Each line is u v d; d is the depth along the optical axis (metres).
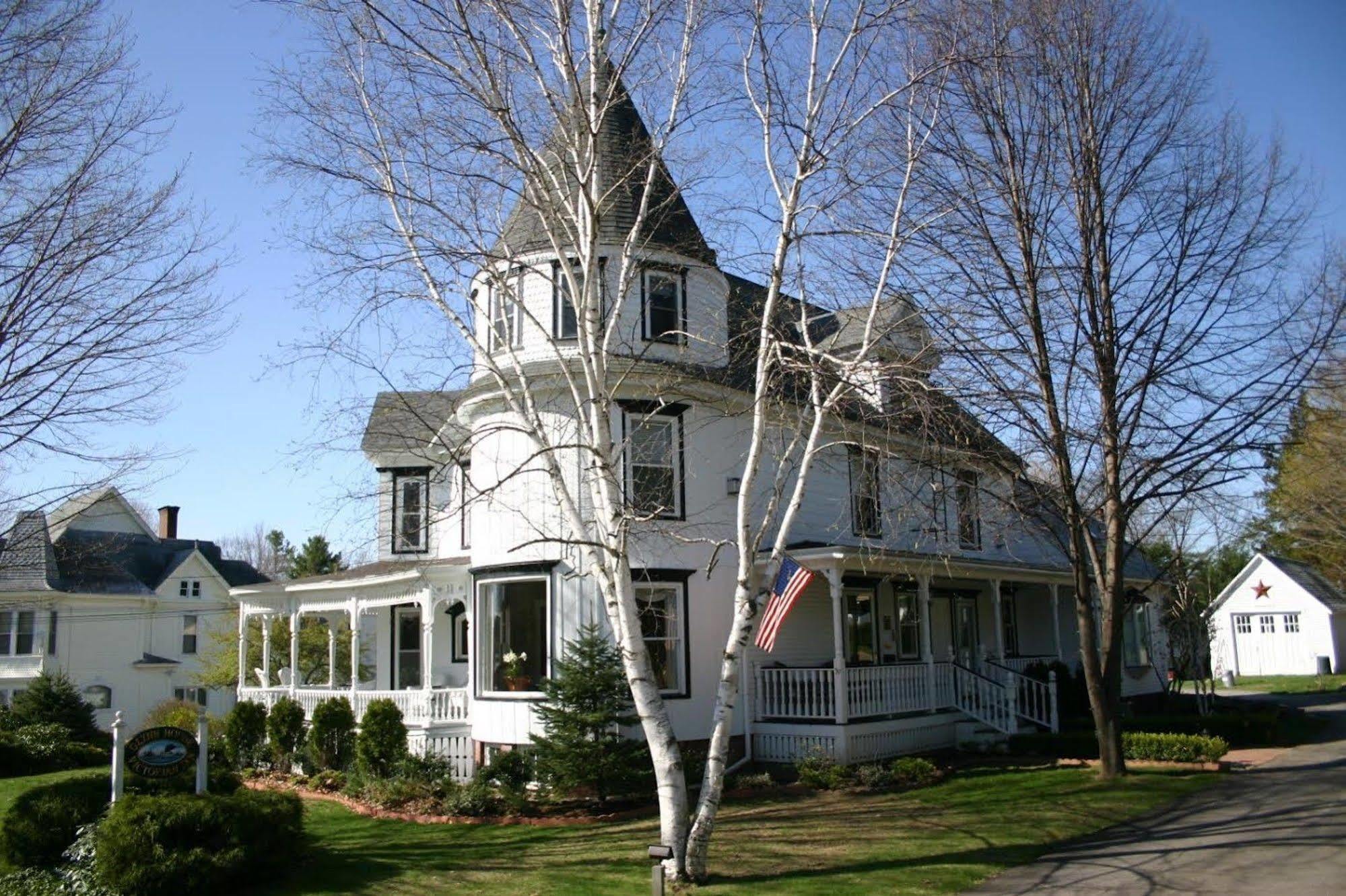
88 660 39.88
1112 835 13.14
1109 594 17.58
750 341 17.41
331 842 14.37
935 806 15.52
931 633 25.59
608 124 20.02
